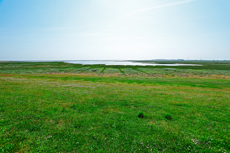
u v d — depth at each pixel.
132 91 25.78
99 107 14.95
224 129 10.57
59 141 8.03
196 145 8.34
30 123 9.94
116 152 7.34
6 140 7.71
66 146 7.59
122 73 81.75
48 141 7.97
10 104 13.70
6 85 23.81
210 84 43.03
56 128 9.50
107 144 8.03
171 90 30.22
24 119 10.55
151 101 18.52
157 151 7.59
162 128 10.35
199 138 9.15
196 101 19.39
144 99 19.47
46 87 24.34
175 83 44.38
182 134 9.59
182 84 42.59
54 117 11.32
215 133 9.88
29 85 25.33
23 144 7.52
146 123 11.19
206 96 23.59
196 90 31.64
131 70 101.44
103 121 11.14
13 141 7.71
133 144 8.16
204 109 15.65
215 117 13.13
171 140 8.79
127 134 9.27
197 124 11.41
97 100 17.38
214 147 8.17
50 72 78.25
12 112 11.70
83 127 9.95
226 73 86.19
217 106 17.00
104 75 70.69
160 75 74.50
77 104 15.33
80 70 95.31
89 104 15.57
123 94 22.22
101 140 8.39
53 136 8.52
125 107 15.39
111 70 99.12
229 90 33.91
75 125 10.18
